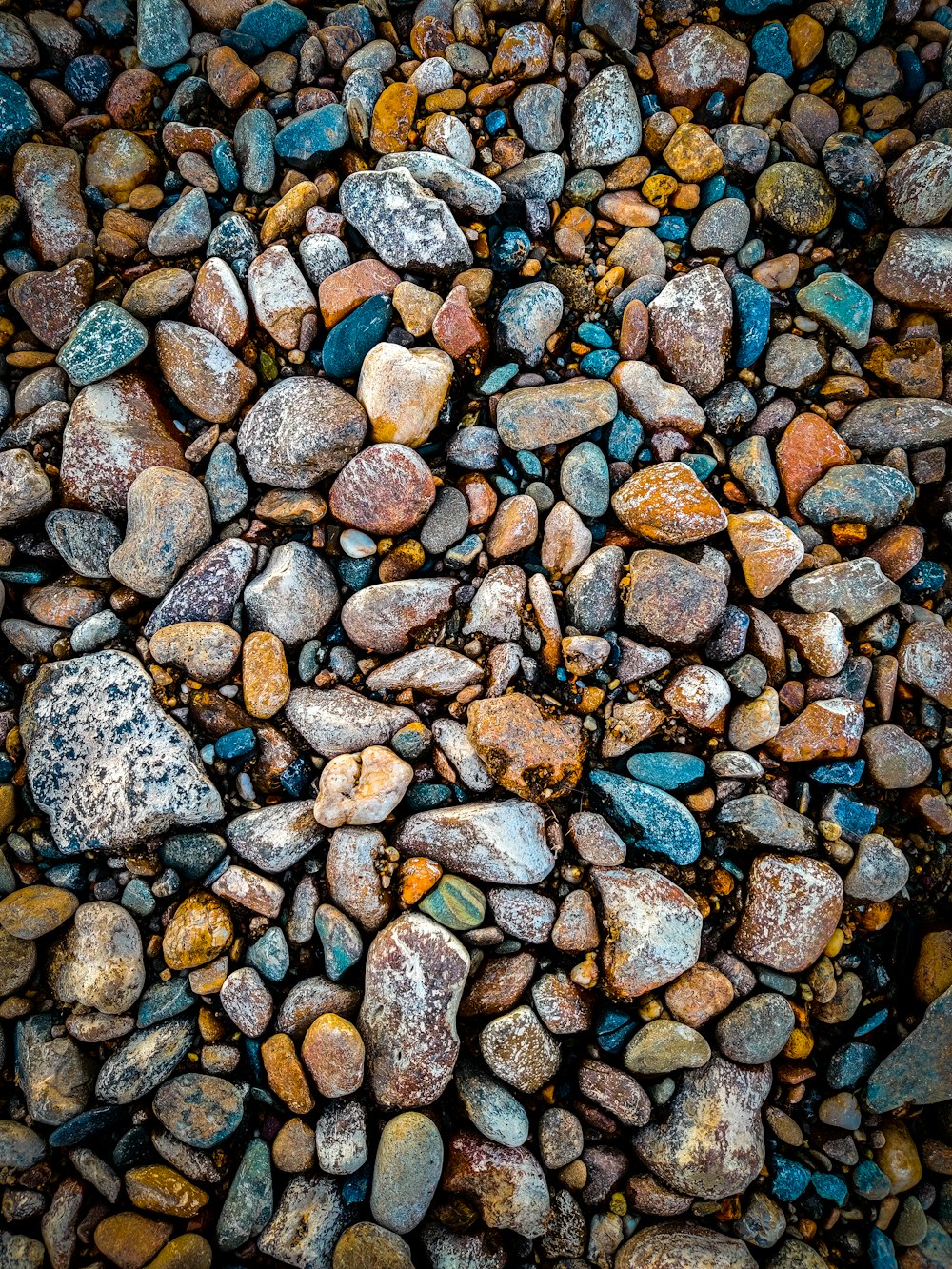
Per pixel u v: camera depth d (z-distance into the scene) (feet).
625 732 1.30
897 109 1.44
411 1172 1.19
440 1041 1.21
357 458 1.32
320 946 1.27
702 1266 1.21
